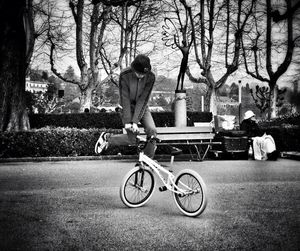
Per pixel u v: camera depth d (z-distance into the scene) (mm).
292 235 4199
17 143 13188
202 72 24781
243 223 4703
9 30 15328
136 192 5762
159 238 4121
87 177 8930
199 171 9758
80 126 20000
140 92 5594
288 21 24031
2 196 6609
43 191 7078
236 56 25250
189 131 12453
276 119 21703
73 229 4500
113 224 4703
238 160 12734
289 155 13352
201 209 4934
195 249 3768
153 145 5629
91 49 24625
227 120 14219
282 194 6551
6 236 4246
